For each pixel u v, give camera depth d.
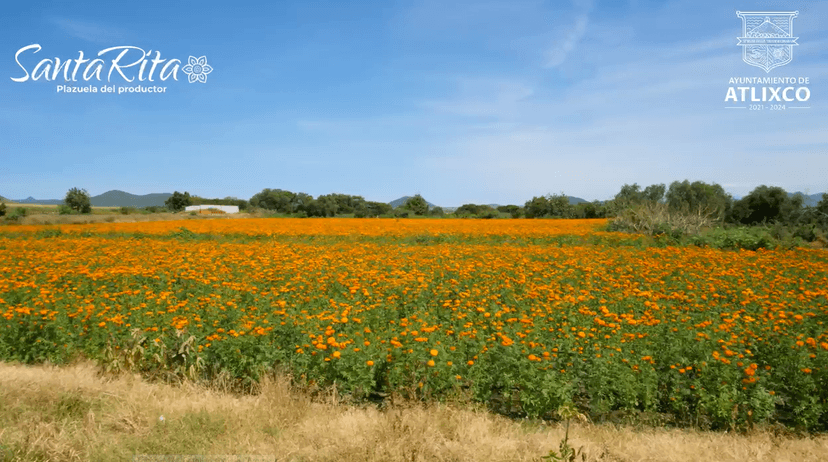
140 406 5.50
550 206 63.91
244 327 6.87
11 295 9.50
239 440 4.87
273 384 6.10
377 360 6.33
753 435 5.36
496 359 6.33
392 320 8.60
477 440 4.98
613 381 5.90
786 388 5.98
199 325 7.39
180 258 15.73
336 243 26.38
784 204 50.56
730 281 12.27
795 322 7.97
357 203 81.44
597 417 6.04
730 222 52.53
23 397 5.55
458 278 12.58
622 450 4.88
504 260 16.42
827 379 5.73
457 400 5.82
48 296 9.21
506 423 5.62
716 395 5.71
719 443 5.11
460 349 6.51
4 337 7.51
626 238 25.88
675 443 5.05
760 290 11.05
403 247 21.77
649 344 6.79
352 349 6.38
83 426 5.01
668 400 6.20
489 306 9.48
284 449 4.74
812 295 10.13
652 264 14.73
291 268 13.34
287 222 45.84
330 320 7.59
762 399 5.57
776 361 6.39
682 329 7.15
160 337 7.05
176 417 5.30
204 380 6.67
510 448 4.77
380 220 50.44
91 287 10.69
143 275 12.12
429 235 28.00
